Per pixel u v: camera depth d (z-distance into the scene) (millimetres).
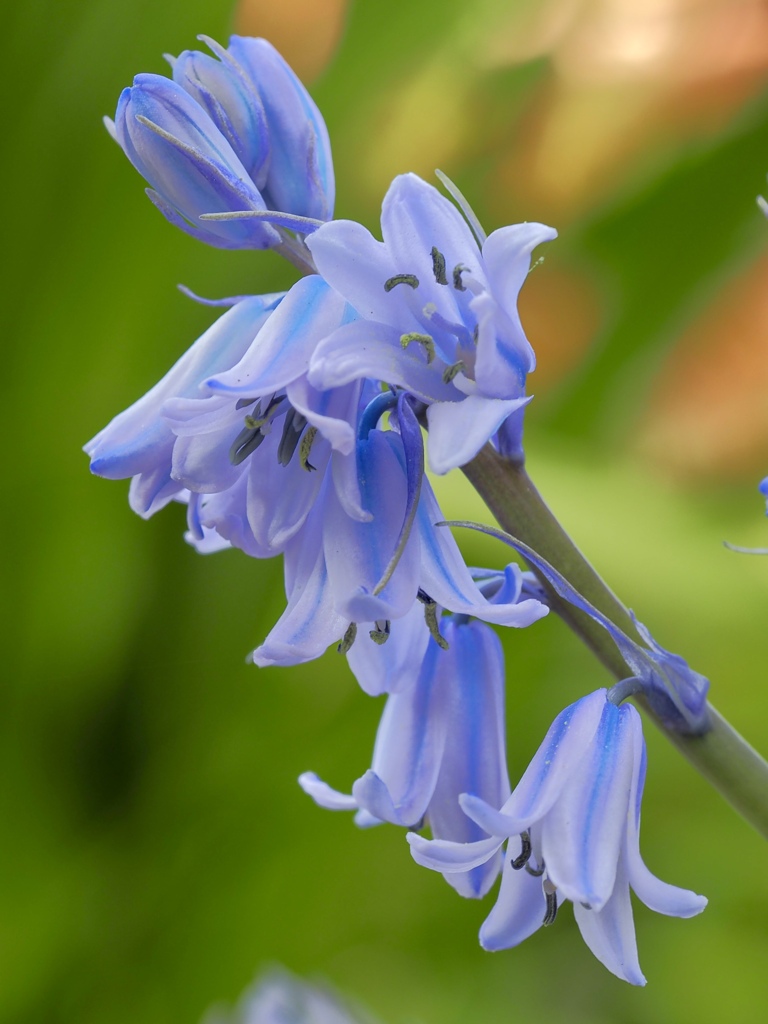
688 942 494
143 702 471
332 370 318
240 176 332
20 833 459
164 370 466
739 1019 477
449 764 338
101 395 464
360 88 482
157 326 461
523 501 331
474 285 322
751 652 459
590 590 331
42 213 455
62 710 463
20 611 460
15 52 443
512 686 469
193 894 461
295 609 325
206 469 326
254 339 327
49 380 463
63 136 450
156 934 460
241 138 336
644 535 461
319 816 460
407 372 321
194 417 322
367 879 464
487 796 338
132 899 461
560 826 322
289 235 339
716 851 483
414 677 337
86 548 458
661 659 328
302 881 462
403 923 472
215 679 470
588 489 474
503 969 487
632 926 324
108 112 451
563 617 333
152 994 456
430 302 323
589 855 321
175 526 463
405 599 323
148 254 454
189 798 464
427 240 322
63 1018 450
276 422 327
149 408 330
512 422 329
